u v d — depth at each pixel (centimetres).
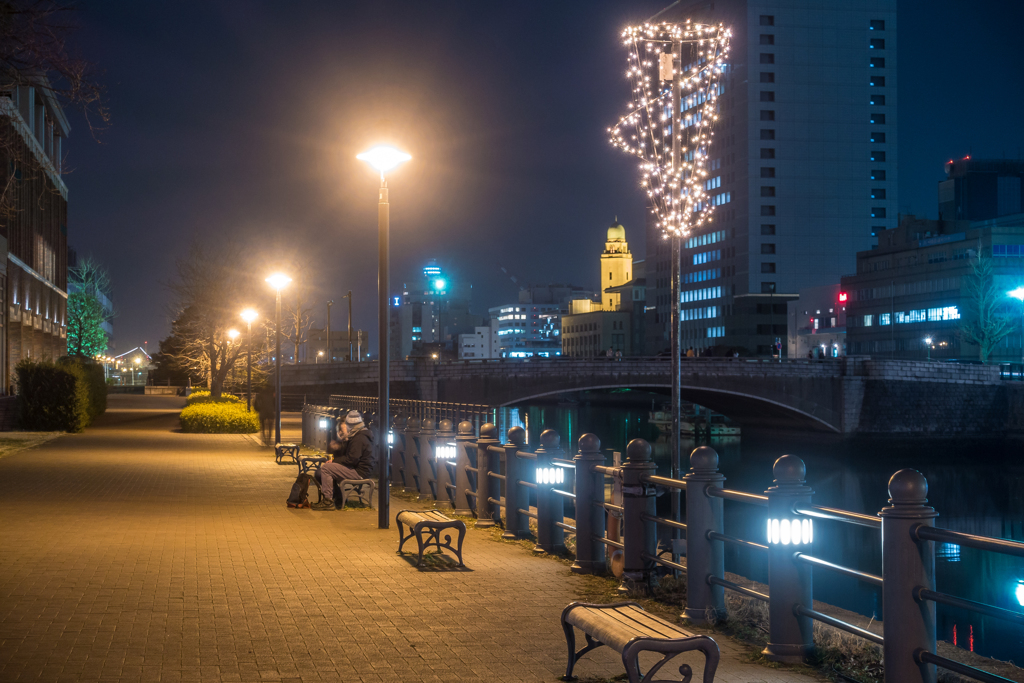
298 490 1460
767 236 13100
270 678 580
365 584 880
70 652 631
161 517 1321
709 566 746
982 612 462
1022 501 5328
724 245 13625
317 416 2853
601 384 7294
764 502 668
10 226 5541
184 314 6881
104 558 990
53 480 1798
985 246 9500
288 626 716
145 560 983
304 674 591
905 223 11588
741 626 726
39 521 1252
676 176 2828
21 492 1588
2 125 1834
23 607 762
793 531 648
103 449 2675
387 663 619
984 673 466
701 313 14150
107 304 13412
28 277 6084
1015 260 9406
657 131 6756
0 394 5103
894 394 7756
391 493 1731
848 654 650
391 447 1916
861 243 13312
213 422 3600
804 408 7694
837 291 11938
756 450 7838
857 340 11481
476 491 1384
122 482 1797
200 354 7169
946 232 11525
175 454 2552
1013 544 440
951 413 7881
